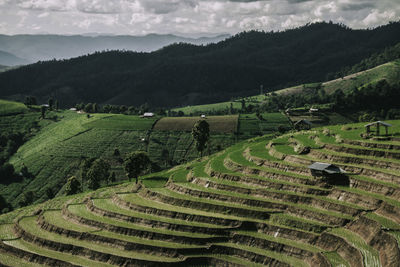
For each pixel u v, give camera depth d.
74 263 98.25
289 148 143.12
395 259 70.94
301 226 94.44
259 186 116.75
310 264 84.06
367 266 73.44
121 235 107.31
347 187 102.62
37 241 111.50
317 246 88.31
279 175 117.94
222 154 180.12
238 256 93.25
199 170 144.12
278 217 99.50
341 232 87.94
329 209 96.88
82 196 152.88
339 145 127.12
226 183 122.75
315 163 109.81
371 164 110.19
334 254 83.00
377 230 81.56
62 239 110.25
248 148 157.12
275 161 129.25
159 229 106.31
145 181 143.00
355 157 114.69
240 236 97.56
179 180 136.75
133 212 118.25
